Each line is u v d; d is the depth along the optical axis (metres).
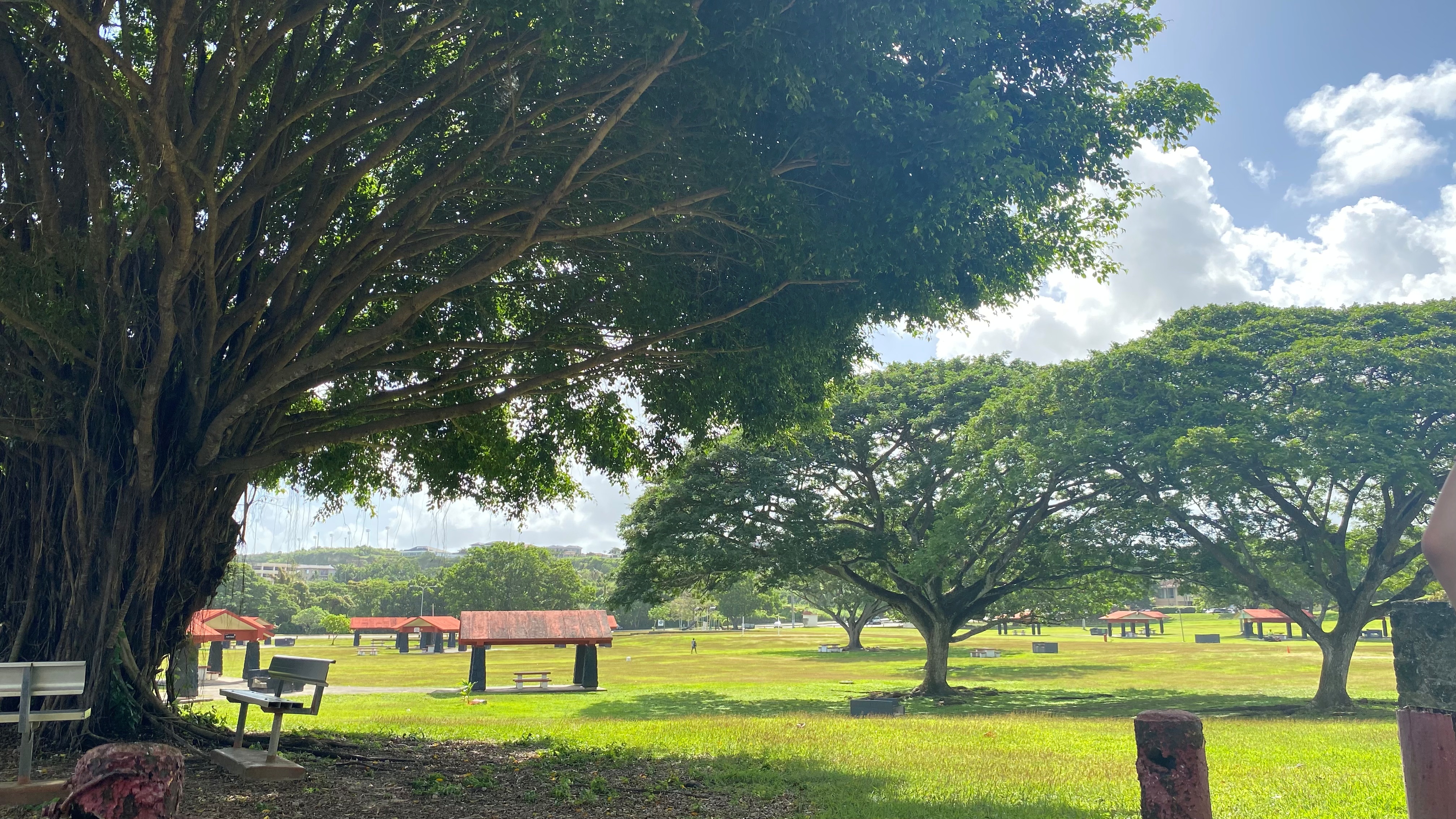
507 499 17.03
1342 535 25.16
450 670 49.91
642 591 31.83
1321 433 21.66
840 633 139.12
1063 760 11.55
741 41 7.84
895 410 32.47
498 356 13.73
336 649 82.94
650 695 32.28
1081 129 9.30
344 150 11.26
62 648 9.98
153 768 1.55
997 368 33.88
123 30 8.80
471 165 10.43
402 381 14.82
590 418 15.80
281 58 10.35
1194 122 9.66
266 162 10.31
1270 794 8.82
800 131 8.83
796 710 26.06
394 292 12.56
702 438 14.70
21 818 6.67
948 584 33.41
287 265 10.02
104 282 9.62
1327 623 102.94
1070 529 28.47
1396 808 7.85
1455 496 1.19
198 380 10.45
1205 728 17.70
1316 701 25.30
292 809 7.64
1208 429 22.14
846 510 33.25
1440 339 23.31
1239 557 27.36
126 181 10.34
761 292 11.41
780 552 29.33
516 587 98.06
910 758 11.76
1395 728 16.70
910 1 7.75
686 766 10.73
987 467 27.03
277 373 10.16
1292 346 24.30
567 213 11.30
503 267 12.27
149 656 10.62
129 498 10.20
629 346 11.31
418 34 8.39
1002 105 8.40
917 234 9.16
